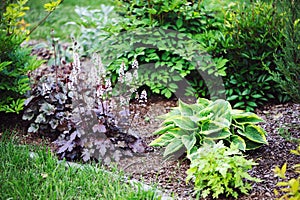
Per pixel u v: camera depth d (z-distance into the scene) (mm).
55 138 4617
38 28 7801
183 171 3982
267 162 3992
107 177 3764
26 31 5074
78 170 3887
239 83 5129
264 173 3826
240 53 5082
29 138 4621
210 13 5574
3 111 5000
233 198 3551
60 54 6375
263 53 4996
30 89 4777
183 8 5355
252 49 5082
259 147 4258
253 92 5113
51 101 4609
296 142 4203
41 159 4051
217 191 3461
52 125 4500
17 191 3520
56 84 4727
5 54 4789
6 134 4648
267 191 3580
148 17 5547
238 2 5352
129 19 5543
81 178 3750
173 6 5277
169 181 3838
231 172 3605
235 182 3473
